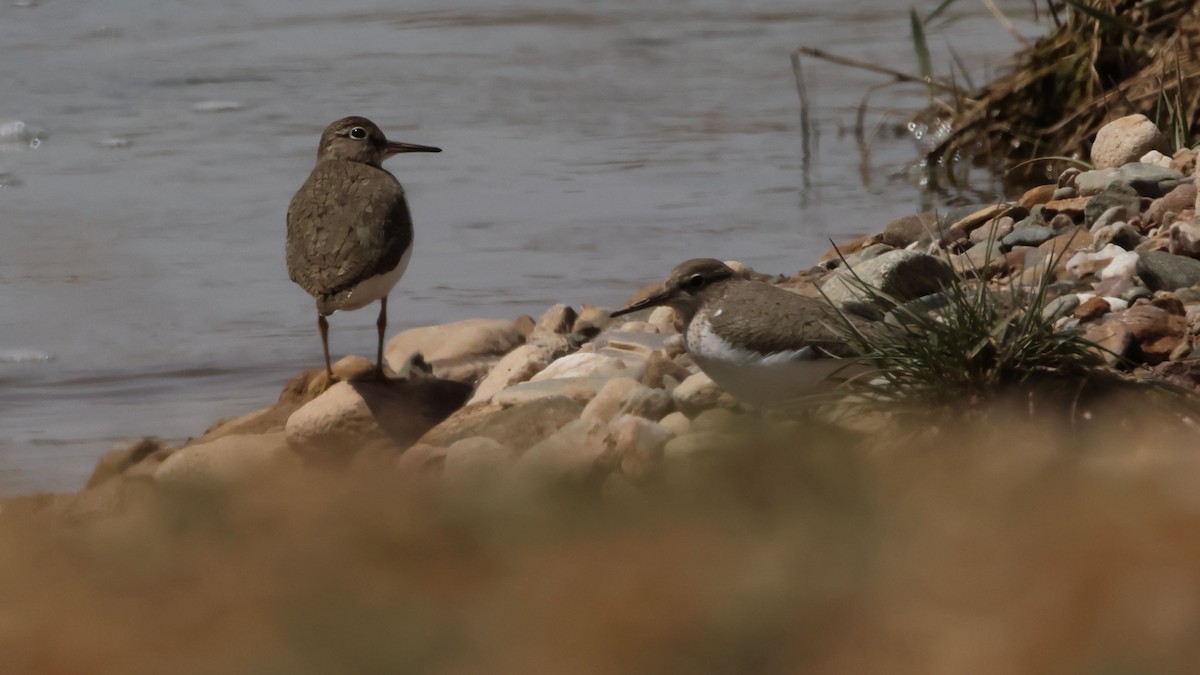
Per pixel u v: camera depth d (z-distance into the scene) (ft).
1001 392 30.63
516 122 79.82
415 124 79.71
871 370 31.73
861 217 61.41
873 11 104.37
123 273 57.36
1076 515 20.13
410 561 20.30
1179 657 14.88
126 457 38.96
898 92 82.94
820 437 28.48
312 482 26.96
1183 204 44.52
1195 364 32.89
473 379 43.09
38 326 51.65
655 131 77.51
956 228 49.52
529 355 40.73
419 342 46.60
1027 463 24.77
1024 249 44.52
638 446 28.89
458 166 71.56
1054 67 68.23
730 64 91.45
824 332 31.71
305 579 19.76
